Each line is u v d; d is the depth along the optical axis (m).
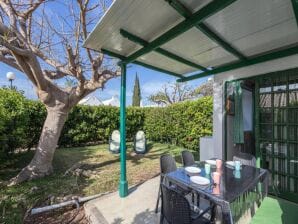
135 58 3.29
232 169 2.90
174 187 2.57
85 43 2.93
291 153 3.60
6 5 3.46
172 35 2.38
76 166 5.40
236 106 4.65
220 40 2.84
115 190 3.98
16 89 6.50
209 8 1.96
